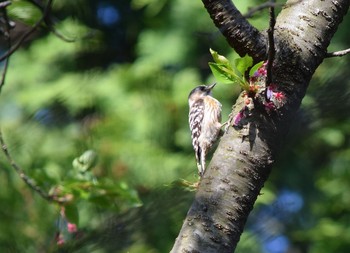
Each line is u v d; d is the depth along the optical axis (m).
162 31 17.33
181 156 15.58
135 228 7.33
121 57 18.44
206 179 4.97
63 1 16.33
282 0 12.05
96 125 15.90
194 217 4.84
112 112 16.34
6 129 15.59
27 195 13.27
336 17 5.38
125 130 15.91
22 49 17.78
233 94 15.99
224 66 5.13
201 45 17.08
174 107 16.19
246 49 5.20
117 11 18.95
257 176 4.96
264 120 5.05
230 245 4.78
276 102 5.08
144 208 7.30
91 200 7.05
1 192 13.25
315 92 7.88
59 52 17.34
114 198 7.09
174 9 17.38
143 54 17.38
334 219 17.34
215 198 4.87
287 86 5.15
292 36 5.26
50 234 12.95
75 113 16.34
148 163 15.23
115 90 16.58
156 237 12.66
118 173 15.02
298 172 17.34
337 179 17.42
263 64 5.19
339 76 7.85
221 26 5.18
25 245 12.92
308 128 7.81
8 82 17.41
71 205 7.03
